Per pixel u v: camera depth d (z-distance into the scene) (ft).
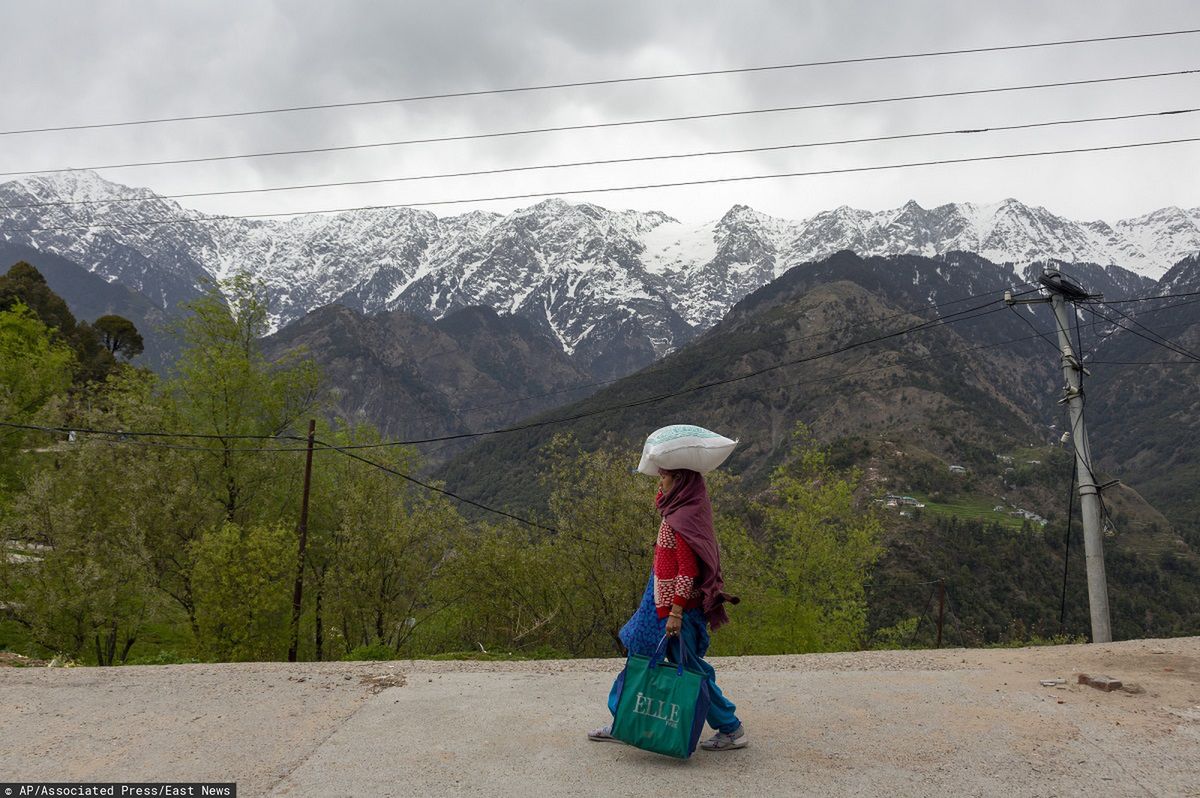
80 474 87.40
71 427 98.48
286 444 107.24
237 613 79.15
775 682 23.52
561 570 93.71
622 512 90.99
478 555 95.40
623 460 93.30
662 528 16.87
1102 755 17.08
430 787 15.79
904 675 24.38
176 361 106.22
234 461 101.14
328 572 90.12
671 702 16.26
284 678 24.62
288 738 18.98
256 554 79.05
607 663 27.35
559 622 96.68
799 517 96.43
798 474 101.09
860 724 19.26
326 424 112.57
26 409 128.77
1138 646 28.53
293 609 83.20
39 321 147.54
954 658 27.50
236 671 25.67
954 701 21.13
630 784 15.71
